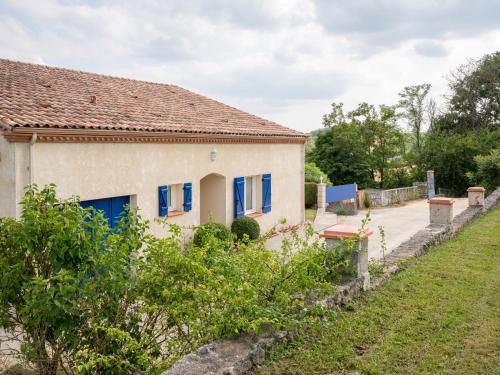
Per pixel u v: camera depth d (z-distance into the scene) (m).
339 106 38.25
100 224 5.24
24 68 13.52
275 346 5.03
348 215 24.06
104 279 4.85
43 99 11.01
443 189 34.16
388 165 37.59
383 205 29.11
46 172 9.27
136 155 11.55
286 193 18.89
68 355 5.23
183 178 13.27
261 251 6.22
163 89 17.89
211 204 15.50
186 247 6.20
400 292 7.26
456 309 6.50
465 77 41.25
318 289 6.23
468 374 4.66
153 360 5.14
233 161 15.54
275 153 17.95
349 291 6.76
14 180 8.72
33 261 5.17
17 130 8.52
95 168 10.41
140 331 5.23
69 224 4.89
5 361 6.47
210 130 14.00
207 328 5.00
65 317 4.75
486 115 40.75
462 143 33.19
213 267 5.56
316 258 6.23
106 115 11.47
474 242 11.50
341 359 5.00
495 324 5.93
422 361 4.94
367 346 5.34
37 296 4.59
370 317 6.18
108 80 15.87
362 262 7.26
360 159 36.84
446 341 5.44
